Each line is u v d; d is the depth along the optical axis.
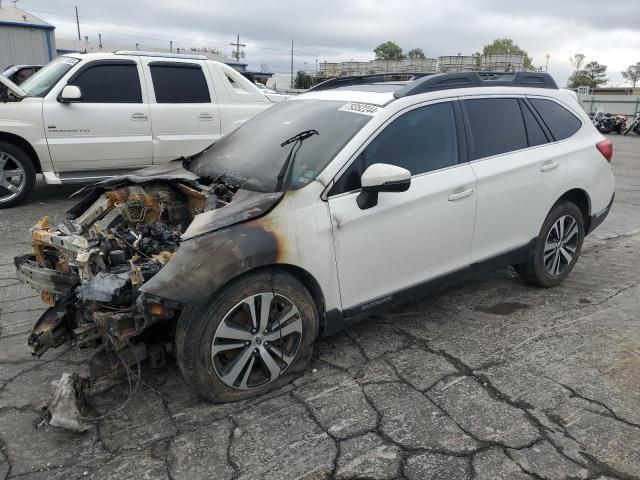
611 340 3.82
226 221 2.87
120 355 2.85
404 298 3.61
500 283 4.91
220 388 2.92
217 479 2.45
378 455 2.61
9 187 7.06
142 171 4.09
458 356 3.57
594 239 6.66
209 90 8.20
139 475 2.47
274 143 3.73
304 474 2.48
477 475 2.49
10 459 2.56
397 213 3.39
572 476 2.49
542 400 3.08
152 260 2.89
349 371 3.36
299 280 3.15
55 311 2.98
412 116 3.61
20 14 18.33
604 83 88.75
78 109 7.16
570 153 4.52
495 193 3.94
